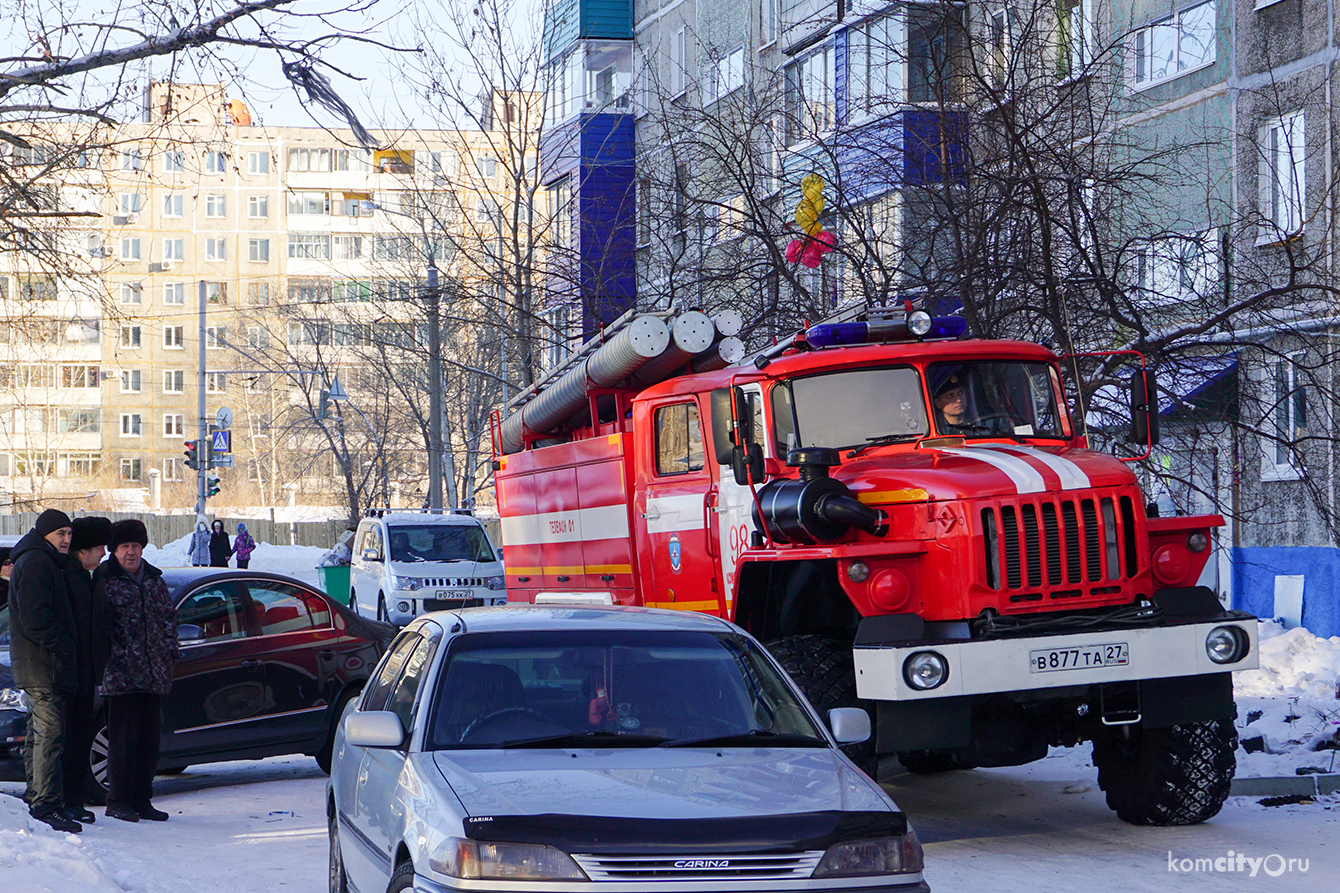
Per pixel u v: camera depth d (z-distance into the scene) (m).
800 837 4.78
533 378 21.91
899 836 4.93
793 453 8.89
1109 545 8.27
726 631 6.33
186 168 14.65
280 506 94.75
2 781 11.18
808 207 16.20
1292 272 14.40
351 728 5.61
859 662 7.90
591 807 4.85
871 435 9.43
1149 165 19.98
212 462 45.59
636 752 5.51
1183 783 8.69
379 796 5.66
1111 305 13.80
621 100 27.41
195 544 41.25
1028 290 14.12
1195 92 22.53
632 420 11.20
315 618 12.36
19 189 14.02
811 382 9.52
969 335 13.92
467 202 30.78
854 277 16.53
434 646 6.09
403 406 57.34
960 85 15.37
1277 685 13.91
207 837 9.38
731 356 11.11
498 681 5.83
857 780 5.31
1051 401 9.86
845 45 19.42
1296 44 20.97
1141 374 9.95
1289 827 8.84
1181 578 8.53
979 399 9.59
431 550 24.88
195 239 103.06
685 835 4.72
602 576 11.66
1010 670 7.82
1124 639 8.00
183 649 11.38
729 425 9.40
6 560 10.88
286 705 11.89
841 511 8.29
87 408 101.12
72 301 17.41
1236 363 14.94
